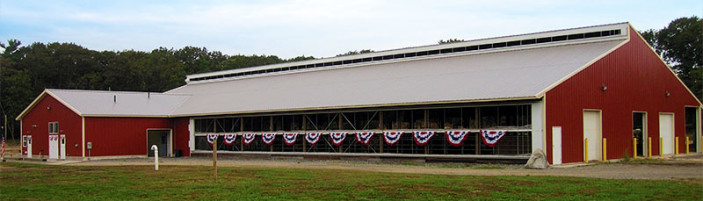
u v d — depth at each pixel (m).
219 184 18.73
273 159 38.06
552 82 28.17
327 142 36.25
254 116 40.06
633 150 33.19
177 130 45.28
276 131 38.81
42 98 44.81
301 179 20.05
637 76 34.16
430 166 28.34
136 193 16.92
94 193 17.12
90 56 87.25
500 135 28.48
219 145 42.41
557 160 27.94
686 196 15.30
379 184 18.22
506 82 30.11
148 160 38.41
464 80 32.62
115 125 42.44
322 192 16.64
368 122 34.16
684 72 61.09
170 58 103.81
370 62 44.81
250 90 45.91
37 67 83.62
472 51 39.47
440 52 41.22
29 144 46.31
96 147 41.38
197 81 57.66
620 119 32.41
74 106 41.81
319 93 38.56
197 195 16.36
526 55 35.41
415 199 15.26
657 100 35.81
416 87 33.75
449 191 16.48
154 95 47.97
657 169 24.86
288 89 42.41
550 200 14.81
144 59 90.44
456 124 30.55
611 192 15.97
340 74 43.50
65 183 19.70
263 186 18.11
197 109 44.25
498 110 29.17
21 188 18.41
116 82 82.88
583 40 34.81
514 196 15.45
